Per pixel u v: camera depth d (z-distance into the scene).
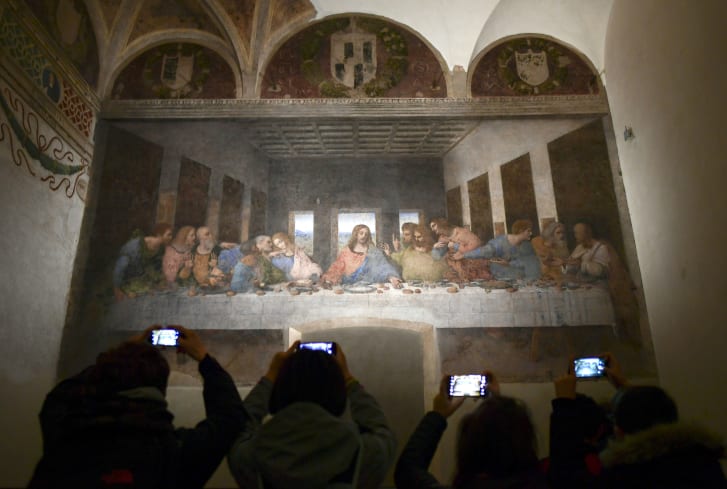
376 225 8.44
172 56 9.20
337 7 9.33
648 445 2.30
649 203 7.67
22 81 6.85
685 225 6.71
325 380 2.15
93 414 2.00
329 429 1.99
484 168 8.69
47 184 7.30
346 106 8.92
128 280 7.97
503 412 2.17
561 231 8.30
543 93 9.05
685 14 6.57
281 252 8.26
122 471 1.84
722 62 5.82
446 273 8.12
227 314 7.89
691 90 6.48
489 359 7.64
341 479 1.96
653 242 7.59
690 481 2.19
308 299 8.00
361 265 8.20
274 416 2.09
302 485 1.88
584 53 9.30
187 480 2.03
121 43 9.09
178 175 8.54
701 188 6.31
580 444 2.64
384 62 9.24
